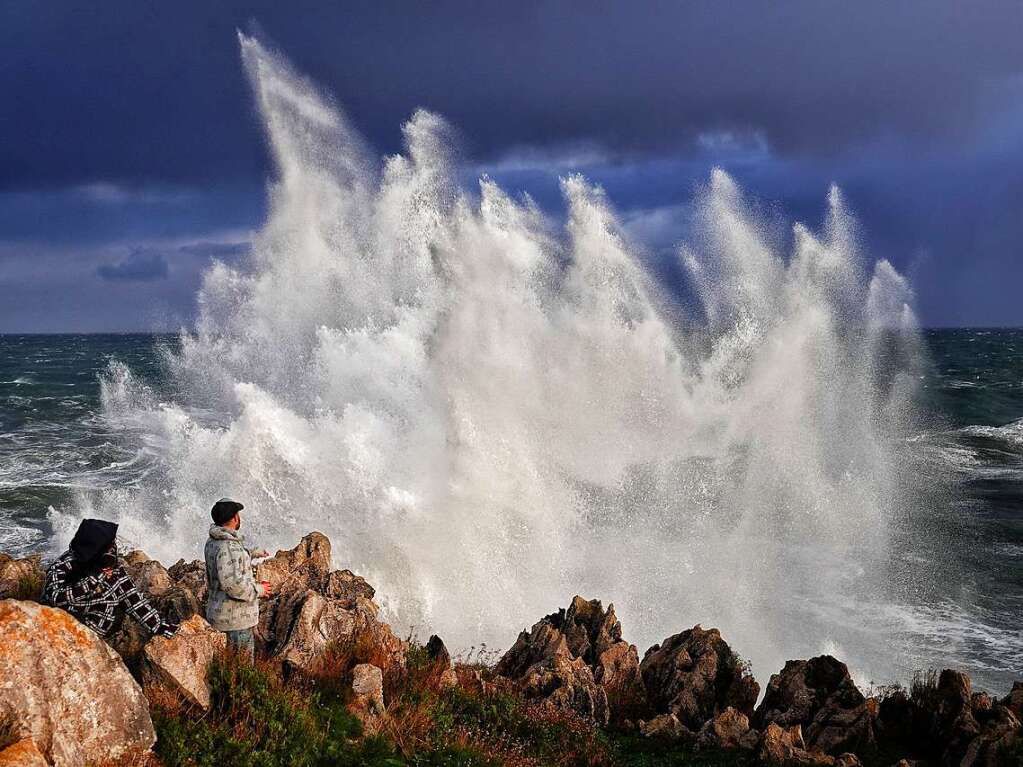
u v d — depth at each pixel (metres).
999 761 7.93
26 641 5.09
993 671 14.12
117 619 6.72
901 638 15.49
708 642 10.82
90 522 6.16
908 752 8.93
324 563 10.70
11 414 44.12
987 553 20.42
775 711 9.68
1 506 23.88
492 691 9.03
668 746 8.73
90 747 5.21
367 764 6.33
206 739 5.85
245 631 7.05
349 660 7.92
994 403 48.09
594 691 9.61
